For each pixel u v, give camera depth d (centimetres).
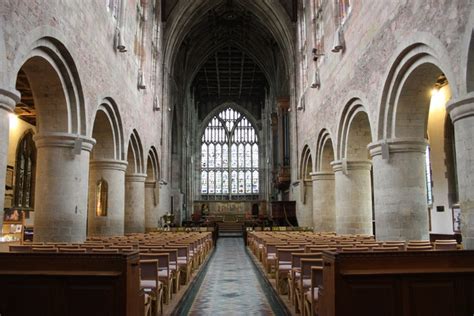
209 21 3784
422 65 1188
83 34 1384
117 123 1866
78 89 1358
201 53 4294
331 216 2422
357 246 995
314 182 2478
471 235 893
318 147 2436
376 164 1425
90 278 541
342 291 530
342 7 1933
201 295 1027
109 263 546
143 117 2430
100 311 537
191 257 1362
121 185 1902
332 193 2433
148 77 2588
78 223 1346
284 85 3841
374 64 1472
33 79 1255
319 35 2419
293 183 3253
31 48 1019
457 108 923
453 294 552
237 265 1688
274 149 4347
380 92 1405
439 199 1972
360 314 530
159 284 816
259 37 4044
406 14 1212
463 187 917
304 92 2855
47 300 542
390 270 544
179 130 4100
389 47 1334
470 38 884
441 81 1872
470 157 900
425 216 1342
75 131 1358
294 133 3184
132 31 2141
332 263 544
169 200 3441
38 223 1308
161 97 3075
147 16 2530
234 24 3884
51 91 1292
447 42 991
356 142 1888
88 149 1410
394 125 1359
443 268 557
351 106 1786
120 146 1922
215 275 1388
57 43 1188
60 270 550
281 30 3344
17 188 2216
